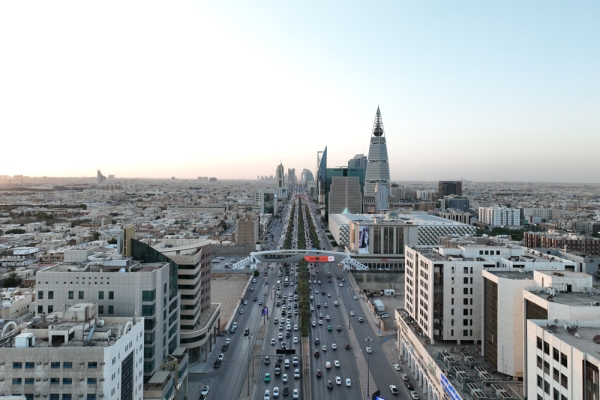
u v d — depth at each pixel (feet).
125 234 590.14
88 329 429.79
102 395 389.80
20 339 399.85
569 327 382.63
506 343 497.05
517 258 629.92
